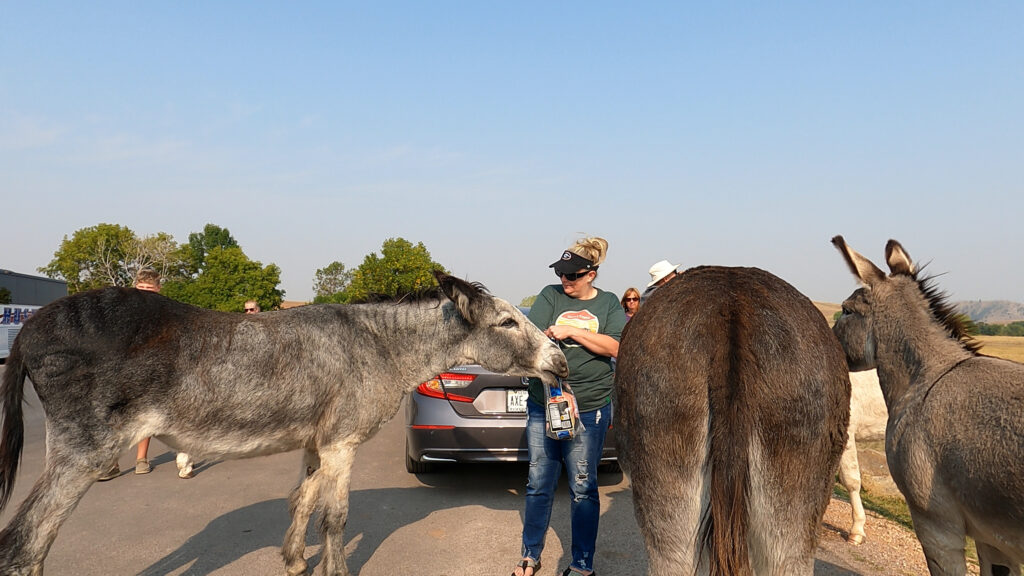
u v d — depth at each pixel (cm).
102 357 365
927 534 309
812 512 248
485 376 597
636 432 264
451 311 474
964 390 295
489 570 446
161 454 827
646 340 272
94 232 7956
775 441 242
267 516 561
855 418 529
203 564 450
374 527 537
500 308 465
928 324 342
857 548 497
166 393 379
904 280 365
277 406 406
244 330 411
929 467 300
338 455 425
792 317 265
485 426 589
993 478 264
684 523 246
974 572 459
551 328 422
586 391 429
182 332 393
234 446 405
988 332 4856
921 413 310
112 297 387
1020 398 267
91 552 469
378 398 444
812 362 252
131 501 603
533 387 446
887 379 360
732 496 227
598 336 412
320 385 418
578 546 424
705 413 246
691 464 246
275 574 435
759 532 244
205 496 624
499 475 723
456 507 595
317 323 434
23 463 751
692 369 251
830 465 257
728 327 254
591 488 423
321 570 420
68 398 359
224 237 10244
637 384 265
